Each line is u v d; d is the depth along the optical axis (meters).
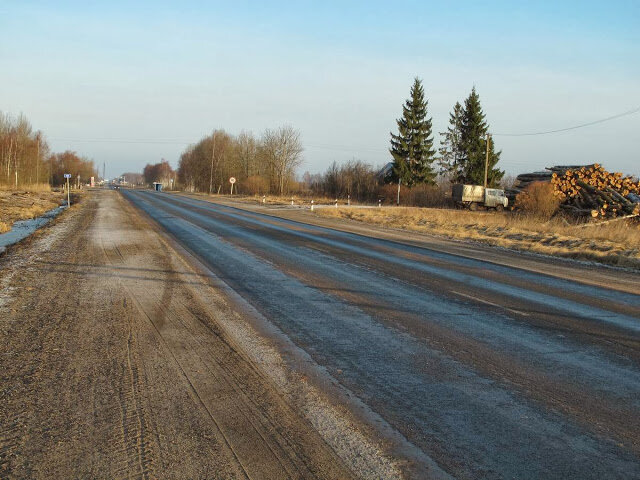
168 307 7.55
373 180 66.44
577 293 9.49
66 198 50.22
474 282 10.27
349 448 3.54
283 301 8.12
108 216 26.22
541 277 11.22
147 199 51.28
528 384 4.84
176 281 9.59
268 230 20.48
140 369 5.00
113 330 6.32
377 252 14.62
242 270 10.95
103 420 3.89
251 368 5.09
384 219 29.45
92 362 5.18
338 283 9.71
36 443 3.53
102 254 12.84
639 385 4.89
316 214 33.59
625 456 3.52
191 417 3.97
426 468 3.31
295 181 80.81
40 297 8.08
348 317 7.20
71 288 8.80
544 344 6.14
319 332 6.43
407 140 61.25
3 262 11.42
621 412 4.26
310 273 10.74
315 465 3.31
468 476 3.22
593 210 25.19
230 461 3.34
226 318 7.00
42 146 82.00
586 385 4.85
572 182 28.03
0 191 52.69
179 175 131.25
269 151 77.94
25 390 4.45
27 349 5.55
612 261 14.30
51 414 3.98
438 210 40.03
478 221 27.06
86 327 6.43
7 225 21.02
